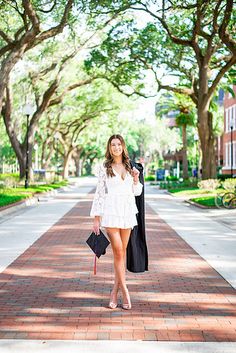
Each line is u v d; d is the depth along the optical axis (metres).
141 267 6.61
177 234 13.96
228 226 15.91
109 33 33.41
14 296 7.14
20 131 55.75
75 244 11.95
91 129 70.94
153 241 12.61
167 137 94.19
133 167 6.47
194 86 36.97
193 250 11.26
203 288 7.74
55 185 42.19
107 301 6.91
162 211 21.39
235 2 25.91
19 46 24.94
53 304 6.73
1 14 30.12
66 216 18.86
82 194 35.34
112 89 52.00
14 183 35.34
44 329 5.72
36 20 23.91
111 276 8.49
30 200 25.41
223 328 5.80
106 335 5.54
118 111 57.31
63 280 8.18
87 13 27.67
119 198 6.36
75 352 5.05
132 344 5.27
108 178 6.39
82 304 6.75
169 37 33.28
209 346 5.23
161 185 46.56
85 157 104.56
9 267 9.22
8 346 5.20
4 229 14.84
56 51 38.25
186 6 26.41
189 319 6.14
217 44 33.41
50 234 13.75
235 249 11.41
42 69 40.88
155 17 30.66
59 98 40.72
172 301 6.96
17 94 47.88
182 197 31.02
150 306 6.70
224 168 53.97
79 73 46.59
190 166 84.25
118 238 6.42
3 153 82.00
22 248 11.34
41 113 39.47
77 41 37.12
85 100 54.06
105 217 6.37
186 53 35.59
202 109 34.91
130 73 36.28
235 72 37.56
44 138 72.00
